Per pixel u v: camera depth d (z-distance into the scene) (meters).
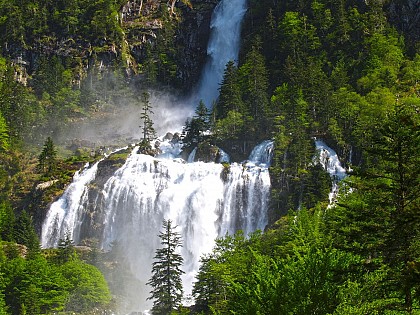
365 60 135.75
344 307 33.12
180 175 116.38
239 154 122.44
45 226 115.88
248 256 60.56
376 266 30.86
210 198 111.25
